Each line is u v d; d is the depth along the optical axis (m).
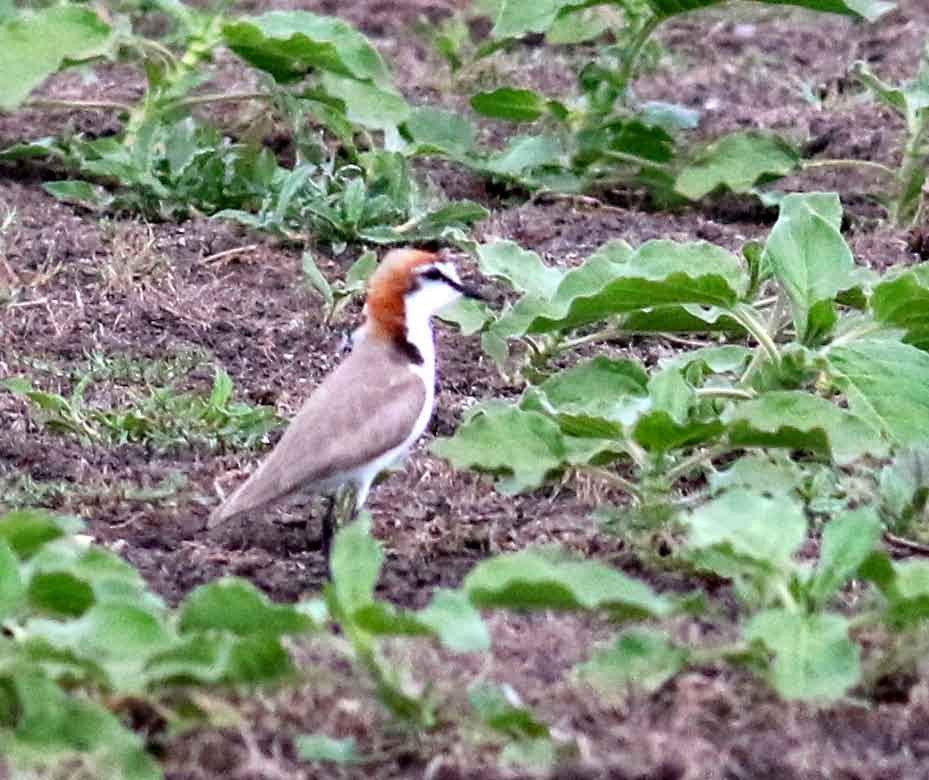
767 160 17.98
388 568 11.44
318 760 8.87
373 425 11.70
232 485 12.64
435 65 21.84
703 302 12.23
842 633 9.32
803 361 12.07
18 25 16.61
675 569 11.36
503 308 15.84
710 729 9.33
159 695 9.02
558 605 9.16
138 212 17.45
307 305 15.82
